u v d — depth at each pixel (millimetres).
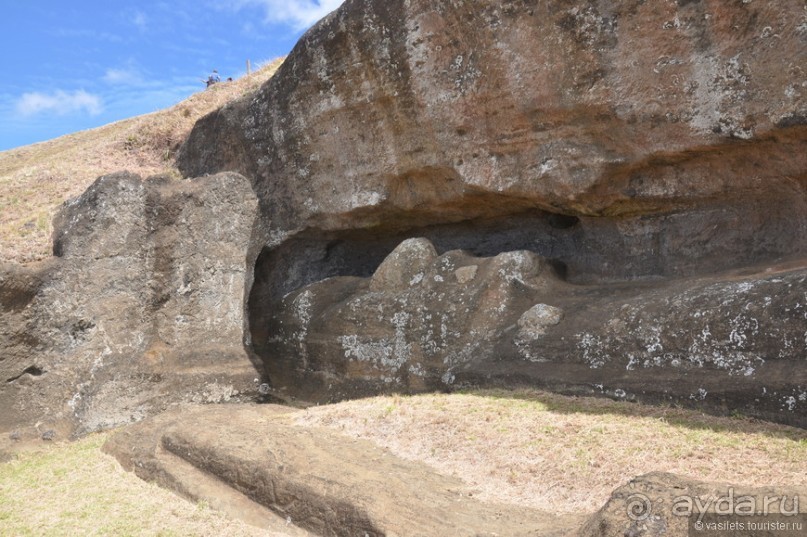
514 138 8070
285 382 9750
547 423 5895
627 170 7512
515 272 8188
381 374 8516
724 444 4973
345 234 10930
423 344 8188
